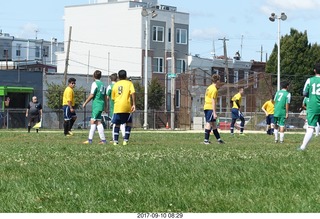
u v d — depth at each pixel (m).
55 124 69.81
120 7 97.94
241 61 101.00
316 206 7.86
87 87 80.00
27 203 8.05
